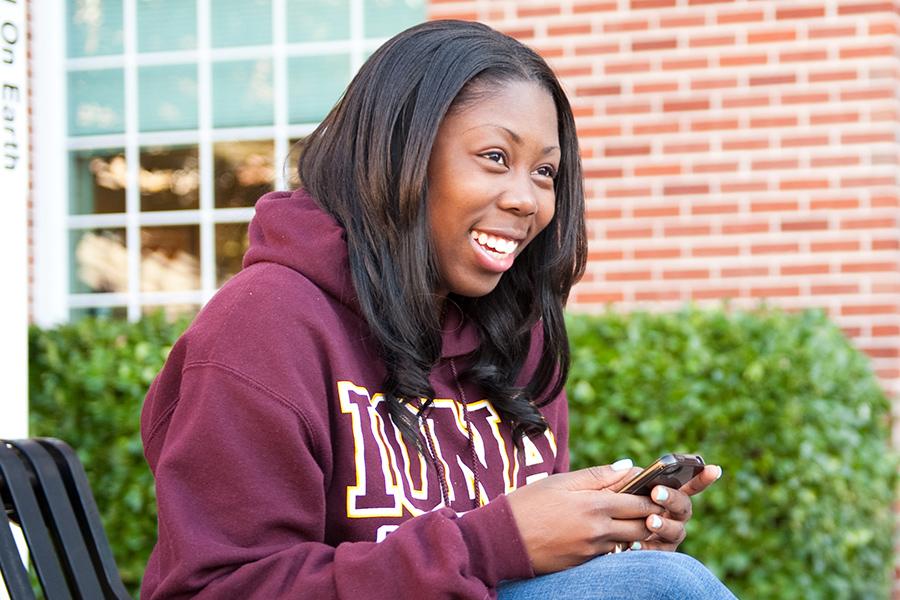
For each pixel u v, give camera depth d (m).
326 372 2.17
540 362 2.63
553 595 2.01
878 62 5.39
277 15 6.12
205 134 6.18
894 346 5.37
